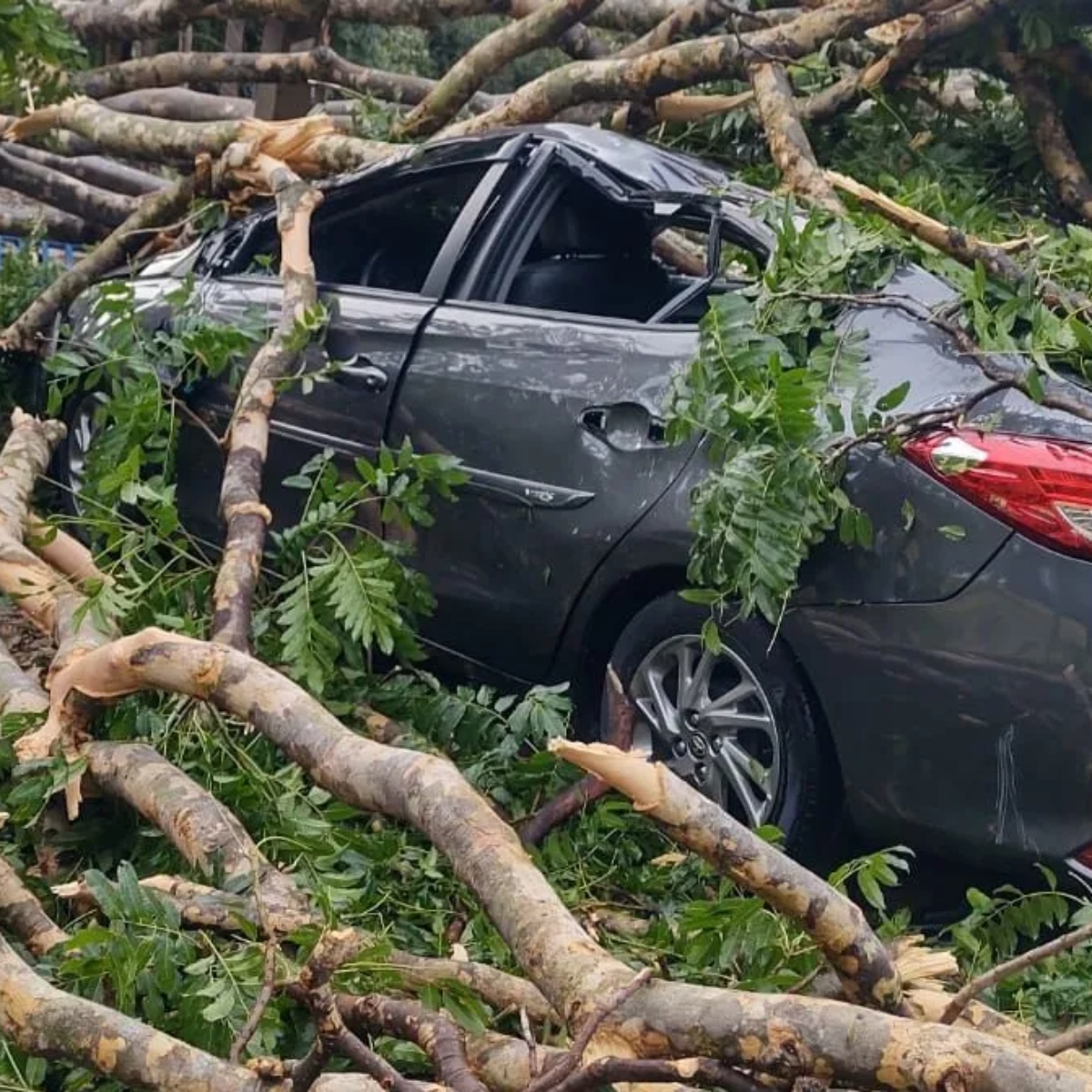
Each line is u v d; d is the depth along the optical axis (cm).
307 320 940
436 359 904
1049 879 644
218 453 1044
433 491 888
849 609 725
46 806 708
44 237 1794
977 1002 541
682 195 883
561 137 952
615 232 986
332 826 669
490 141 983
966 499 693
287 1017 534
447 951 611
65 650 741
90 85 1706
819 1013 434
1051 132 1152
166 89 1884
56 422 1052
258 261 1058
